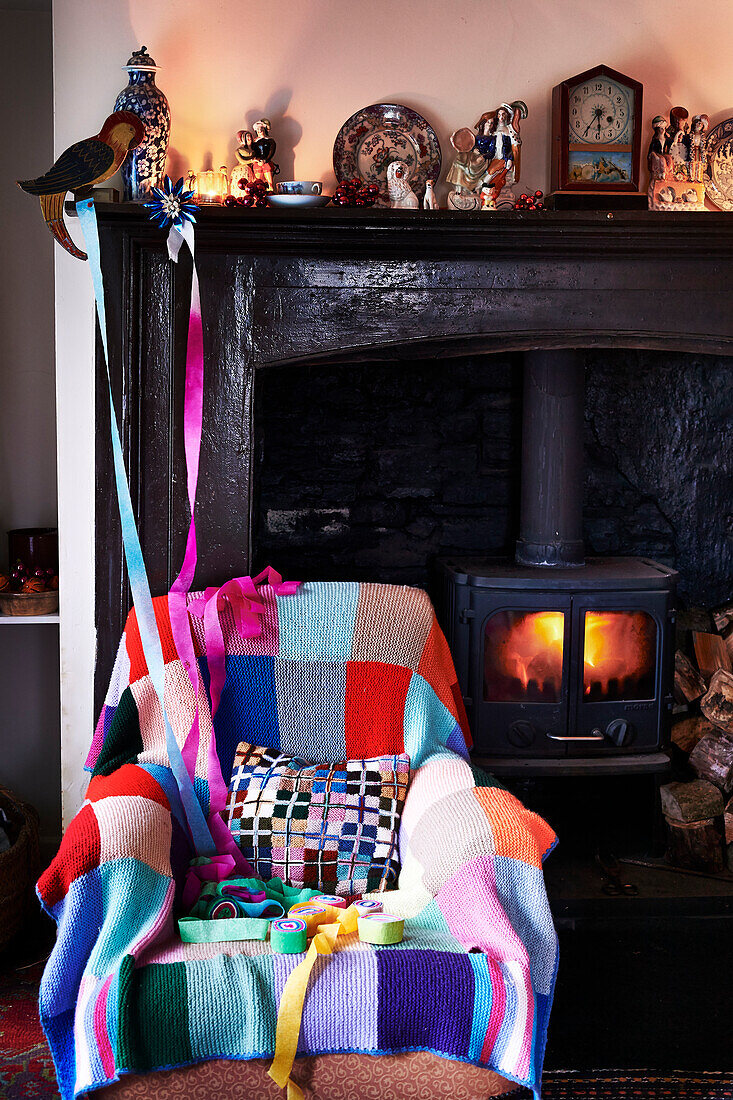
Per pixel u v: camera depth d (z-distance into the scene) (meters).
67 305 2.46
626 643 2.68
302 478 2.96
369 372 2.93
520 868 1.75
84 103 2.44
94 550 2.47
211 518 2.44
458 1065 1.56
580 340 2.49
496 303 2.40
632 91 2.47
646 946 2.44
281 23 2.46
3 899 2.36
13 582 2.62
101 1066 1.48
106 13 2.42
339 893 1.91
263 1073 1.53
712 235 2.35
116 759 2.06
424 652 2.21
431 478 2.99
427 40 2.48
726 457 3.01
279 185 2.34
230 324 2.38
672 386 2.99
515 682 2.67
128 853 1.70
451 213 2.29
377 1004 1.55
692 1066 2.00
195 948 1.67
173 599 2.17
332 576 3.01
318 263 2.37
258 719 2.14
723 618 2.93
